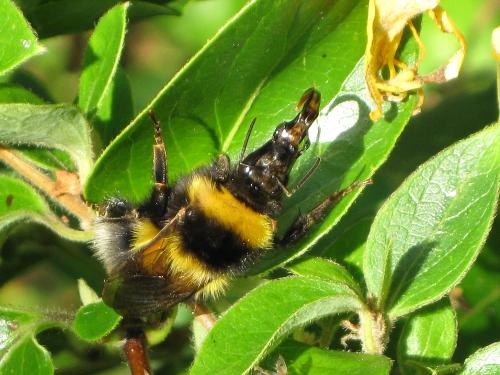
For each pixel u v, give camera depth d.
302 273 0.08
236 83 0.08
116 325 0.08
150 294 0.08
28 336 0.08
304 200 0.08
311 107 0.08
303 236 0.08
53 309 0.08
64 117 0.08
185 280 0.08
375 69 0.08
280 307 0.07
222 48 0.07
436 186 0.08
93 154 0.08
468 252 0.08
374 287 0.08
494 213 0.07
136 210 0.08
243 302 0.07
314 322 0.08
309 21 0.08
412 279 0.08
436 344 0.08
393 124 0.08
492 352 0.07
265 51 0.08
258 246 0.08
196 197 0.08
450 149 0.08
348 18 0.08
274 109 0.08
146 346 0.08
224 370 0.07
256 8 0.07
